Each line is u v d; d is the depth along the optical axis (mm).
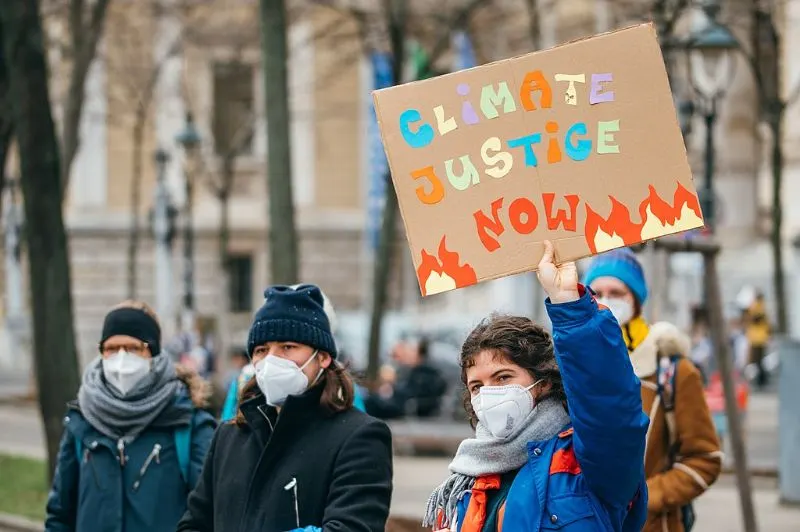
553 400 5246
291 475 6016
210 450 6441
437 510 5449
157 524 7293
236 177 48250
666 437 7699
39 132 14445
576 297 4973
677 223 5359
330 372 6207
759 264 44156
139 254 47438
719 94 20438
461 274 5387
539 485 5098
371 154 37812
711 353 20844
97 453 7367
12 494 16875
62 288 14547
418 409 25906
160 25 42125
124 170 47500
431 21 34875
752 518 11594
